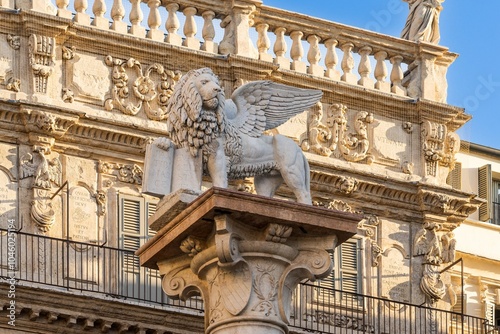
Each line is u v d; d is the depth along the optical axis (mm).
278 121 33562
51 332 44719
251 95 33406
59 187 45781
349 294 48281
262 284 31438
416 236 49625
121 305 45156
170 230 31562
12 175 45406
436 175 50125
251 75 48094
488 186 53062
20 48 46031
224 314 31422
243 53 48188
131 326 45344
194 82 32219
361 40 49875
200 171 32219
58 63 46344
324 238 31562
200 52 47625
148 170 32094
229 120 32750
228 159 32438
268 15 48812
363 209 49312
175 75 47406
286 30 49094
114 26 47031
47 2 46438
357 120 49469
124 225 46281
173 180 32125
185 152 32250
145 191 32000
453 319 50156
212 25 48188
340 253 48656
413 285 49312
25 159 45594
